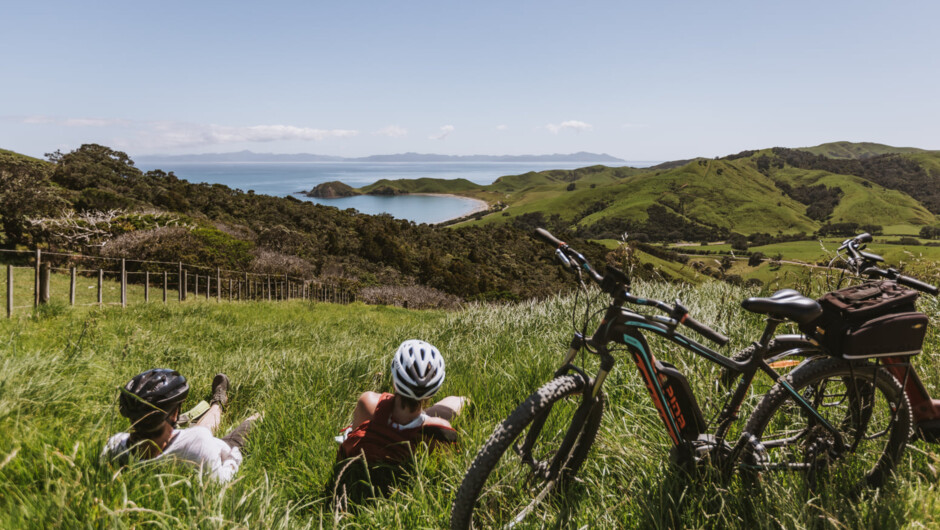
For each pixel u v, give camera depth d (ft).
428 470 9.27
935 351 13.76
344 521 8.17
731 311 16.66
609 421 10.68
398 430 9.67
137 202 155.02
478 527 7.83
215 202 249.75
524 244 384.88
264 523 6.49
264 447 11.21
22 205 94.89
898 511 7.39
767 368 8.16
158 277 79.61
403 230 325.01
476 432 10.53
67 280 69.41
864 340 7.68
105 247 82.17
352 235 250.16
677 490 7.88
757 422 8.11
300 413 12.73
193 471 7.59
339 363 17.52
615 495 8.38
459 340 23.08
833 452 8.49
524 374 14.19
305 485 9.62
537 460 8.93
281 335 31.19
